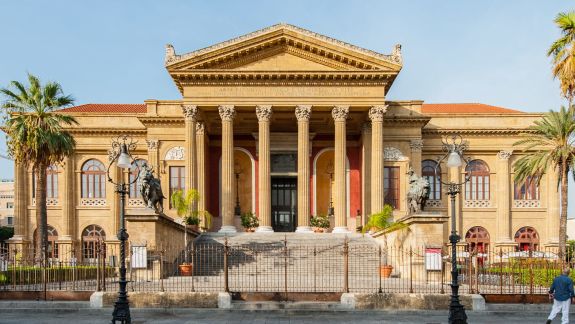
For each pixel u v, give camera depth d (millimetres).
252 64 43094
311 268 33281
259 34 42281
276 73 42375
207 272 32469
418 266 29344
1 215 122750
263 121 42656
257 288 24672
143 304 22656
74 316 21422
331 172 51625
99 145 52594
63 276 30984
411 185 31531
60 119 40438
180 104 50531
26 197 52000
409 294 22734
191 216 40250
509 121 53438
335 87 43062
